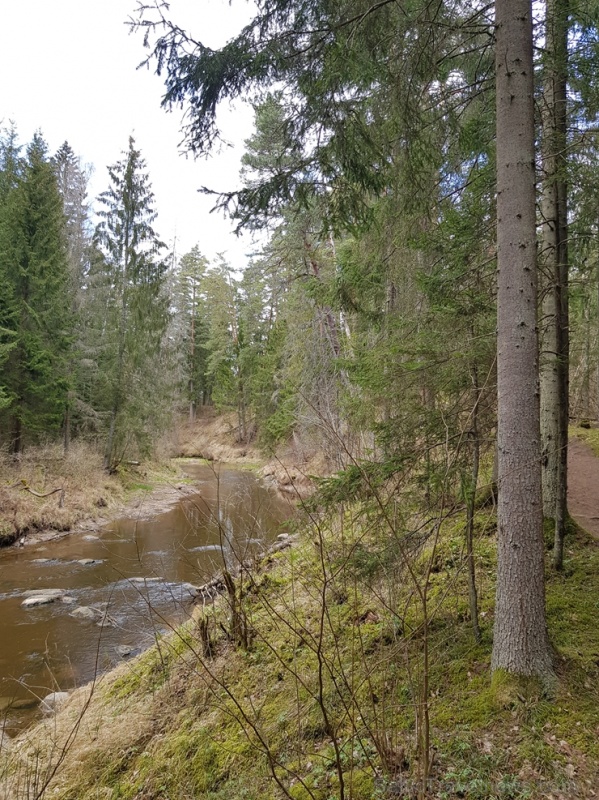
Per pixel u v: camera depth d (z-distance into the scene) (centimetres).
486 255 444
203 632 485
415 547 358
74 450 1719
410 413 407
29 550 1129
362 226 454
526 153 313
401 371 420
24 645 678
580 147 418
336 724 327
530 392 308
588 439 1143
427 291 443
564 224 467
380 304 674
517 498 309
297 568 552
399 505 371
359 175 395
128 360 1850
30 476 1409
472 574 369
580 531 504
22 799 352
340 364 634
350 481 378
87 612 777
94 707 481
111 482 1697
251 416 2783
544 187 436
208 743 371
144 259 1836
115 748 404
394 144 423
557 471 461
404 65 368
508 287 314
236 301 3266
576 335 1441
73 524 1314
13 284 1487
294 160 428
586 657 321
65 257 1747
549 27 421
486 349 388
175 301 3875
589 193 434
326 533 491
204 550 1030
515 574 308
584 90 420
